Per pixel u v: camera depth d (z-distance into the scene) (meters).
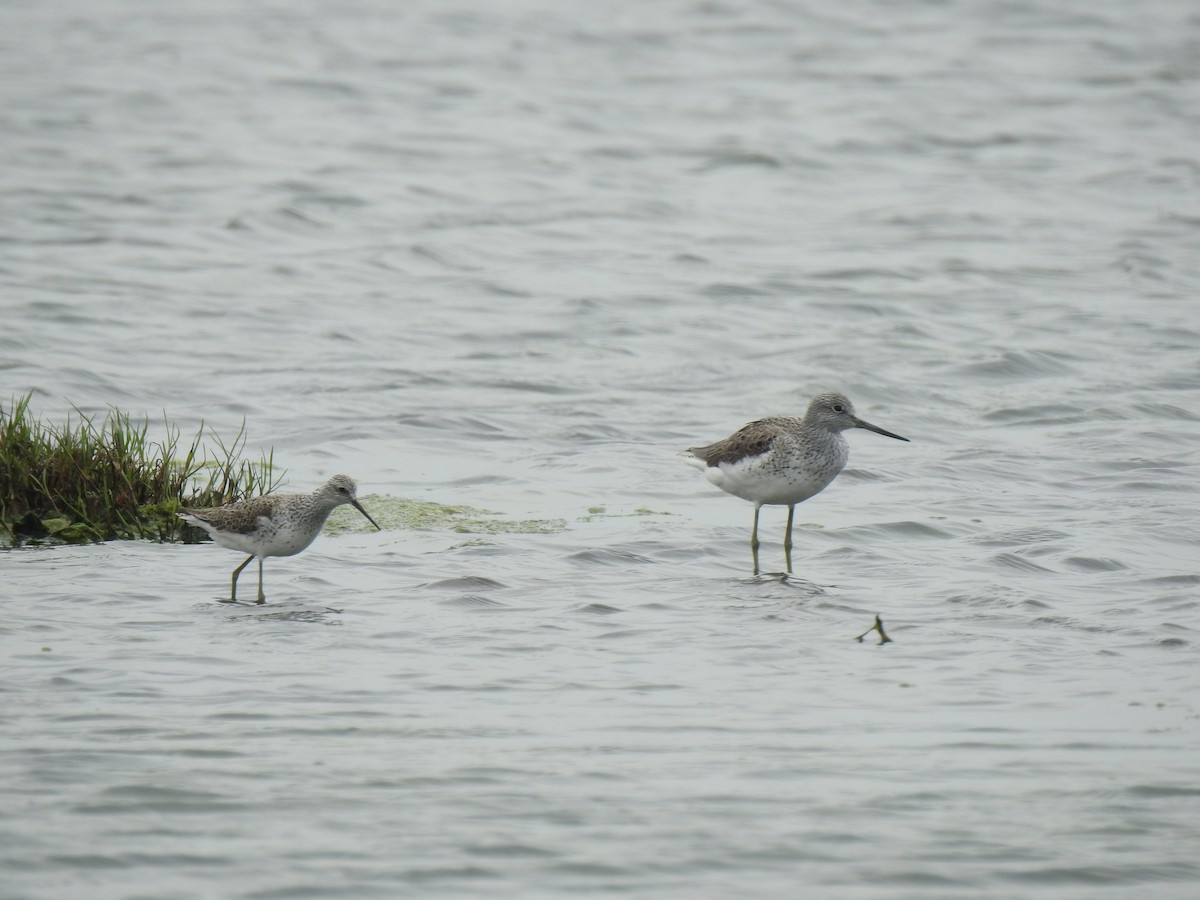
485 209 39.38
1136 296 30.72
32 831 8.76
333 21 71.06
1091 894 8.31
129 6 74.00
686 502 17.84
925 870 8.55
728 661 12.24
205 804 9.21
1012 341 27.02
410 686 11.52
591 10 74.88
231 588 13.90
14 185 39.41
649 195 41.81
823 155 47.41
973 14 74.06
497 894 8.21
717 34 69.25
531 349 26.38
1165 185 43.00
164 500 16.03
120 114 50.09
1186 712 11.05
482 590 14.11
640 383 24.17
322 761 9.95
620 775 9.80
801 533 16.41
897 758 10.16
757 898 8.21
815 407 15.16
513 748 10.27
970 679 11.82
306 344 26.09
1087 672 11.98
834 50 65.75
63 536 15.44
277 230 36.06
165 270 31.53
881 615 13.52
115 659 11.94
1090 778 9.81
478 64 61.75
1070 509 17.45
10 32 65.62
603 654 12.39
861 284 32.09
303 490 17.66
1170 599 13.96
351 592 13.99
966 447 20.58
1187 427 21.53
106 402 21.84
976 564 15.23
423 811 9.19
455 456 19.81
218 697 11.16
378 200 39.84
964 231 37.69
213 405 21.92
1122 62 62.84
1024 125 51.75
